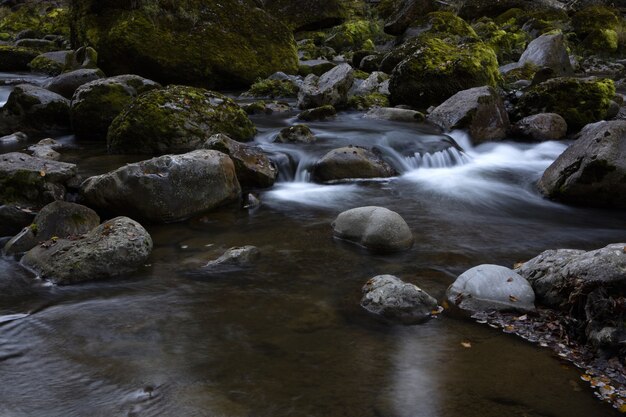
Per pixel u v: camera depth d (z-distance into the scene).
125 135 8.66
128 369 3.60
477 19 25.70
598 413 3.22
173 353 3.79
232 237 5.95
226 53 14.95
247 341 3.95
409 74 12.52
